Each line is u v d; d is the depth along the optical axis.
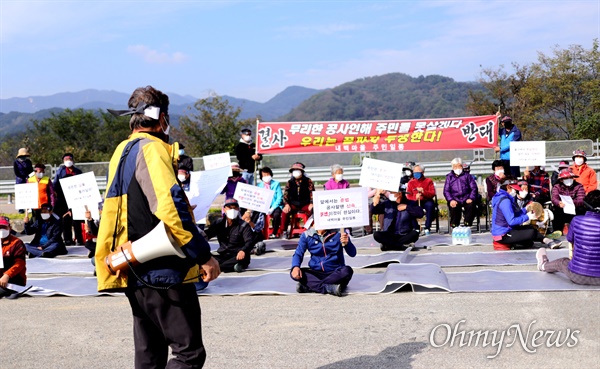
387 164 12.61
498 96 39.81
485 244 12.85
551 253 11.27
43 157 41.84
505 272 9.63
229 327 7.35
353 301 8.35
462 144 16.94
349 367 5.88
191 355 4.33
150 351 4.55
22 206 13.77
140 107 4.47
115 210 4.32
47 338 7.21
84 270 11.63
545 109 37.16
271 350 6.45
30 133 48.94
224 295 9.05
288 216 15.18
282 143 17.62
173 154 4.39
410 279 8.82
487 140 16.83
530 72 38.69
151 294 4.29
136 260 4.16
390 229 12.61
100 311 8.36
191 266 4.30
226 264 10.88
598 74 35.81
